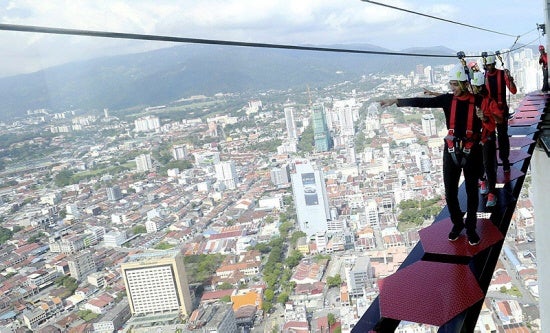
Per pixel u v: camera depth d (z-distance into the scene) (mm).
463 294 3152
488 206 4570
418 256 3879
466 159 3572
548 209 6871
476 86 3562
